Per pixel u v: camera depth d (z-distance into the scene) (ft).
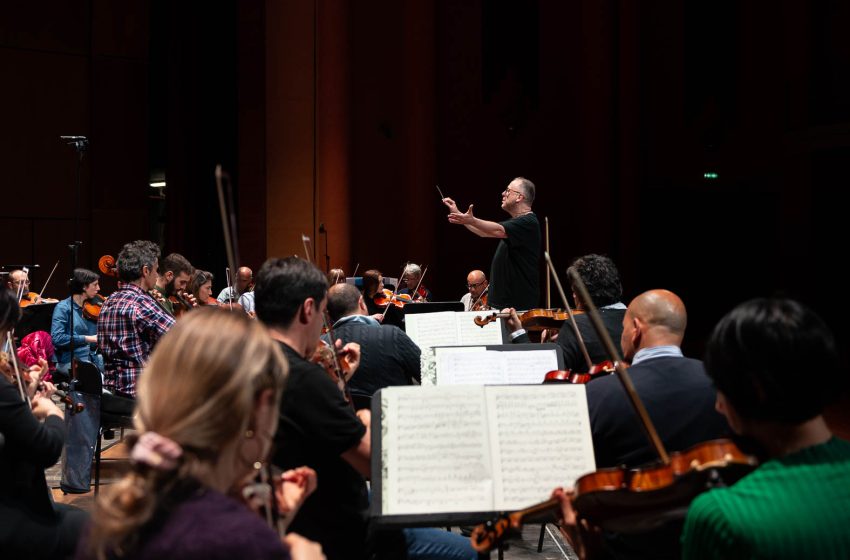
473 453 7.62
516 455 7.64
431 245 44.86
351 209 43.55
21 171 41.11
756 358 4.78
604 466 7.96
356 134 44.70
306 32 43.34
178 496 3.75
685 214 53.42
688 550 4.83
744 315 4.92
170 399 3.93
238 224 42.96
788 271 52.54
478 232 16.65
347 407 7.68
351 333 12.67
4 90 40.81
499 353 11.94
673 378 7.79
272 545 3.72
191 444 3.86
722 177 51.39
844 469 4.70
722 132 50.80
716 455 5.30
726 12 50.78
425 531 9.53
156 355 4.08
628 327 8.42
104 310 16.78
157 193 62.18
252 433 4.25
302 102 43.24
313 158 43.34
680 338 8.23
